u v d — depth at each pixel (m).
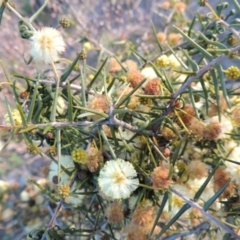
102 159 0.08
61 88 0.09
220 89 0.09
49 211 0.15
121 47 0.17
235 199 0.09
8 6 0.09
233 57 0.08
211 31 0.10
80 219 0.12
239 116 0.09
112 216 0.09
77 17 0.19
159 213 0.08
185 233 0.11
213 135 0.08
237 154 0.09
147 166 0.09
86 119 0.09
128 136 0.09
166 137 0.09
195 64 0.08
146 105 0.09
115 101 0.09
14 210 0.16
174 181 0.09
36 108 0.09
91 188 0.09
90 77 0.13
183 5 0.16
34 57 0.08
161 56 0.11
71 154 0.09
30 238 0.09
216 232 0.10
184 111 0.08
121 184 0.08
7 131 0.09
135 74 0.09
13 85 0.08
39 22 0.19
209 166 0.10
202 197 0.09
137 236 0.09
